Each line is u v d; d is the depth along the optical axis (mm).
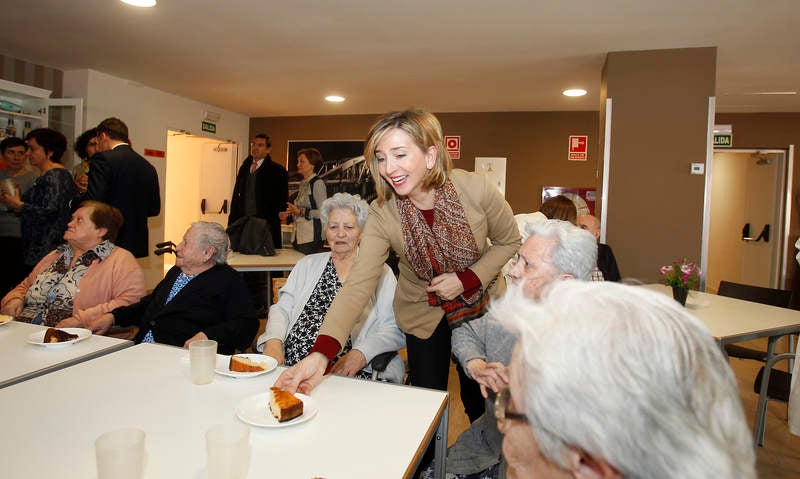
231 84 5453
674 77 3771
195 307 2254
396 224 1690
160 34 3867
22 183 4102
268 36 3811
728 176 7566
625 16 3178
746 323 2486
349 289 1577
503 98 5645
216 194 7387
